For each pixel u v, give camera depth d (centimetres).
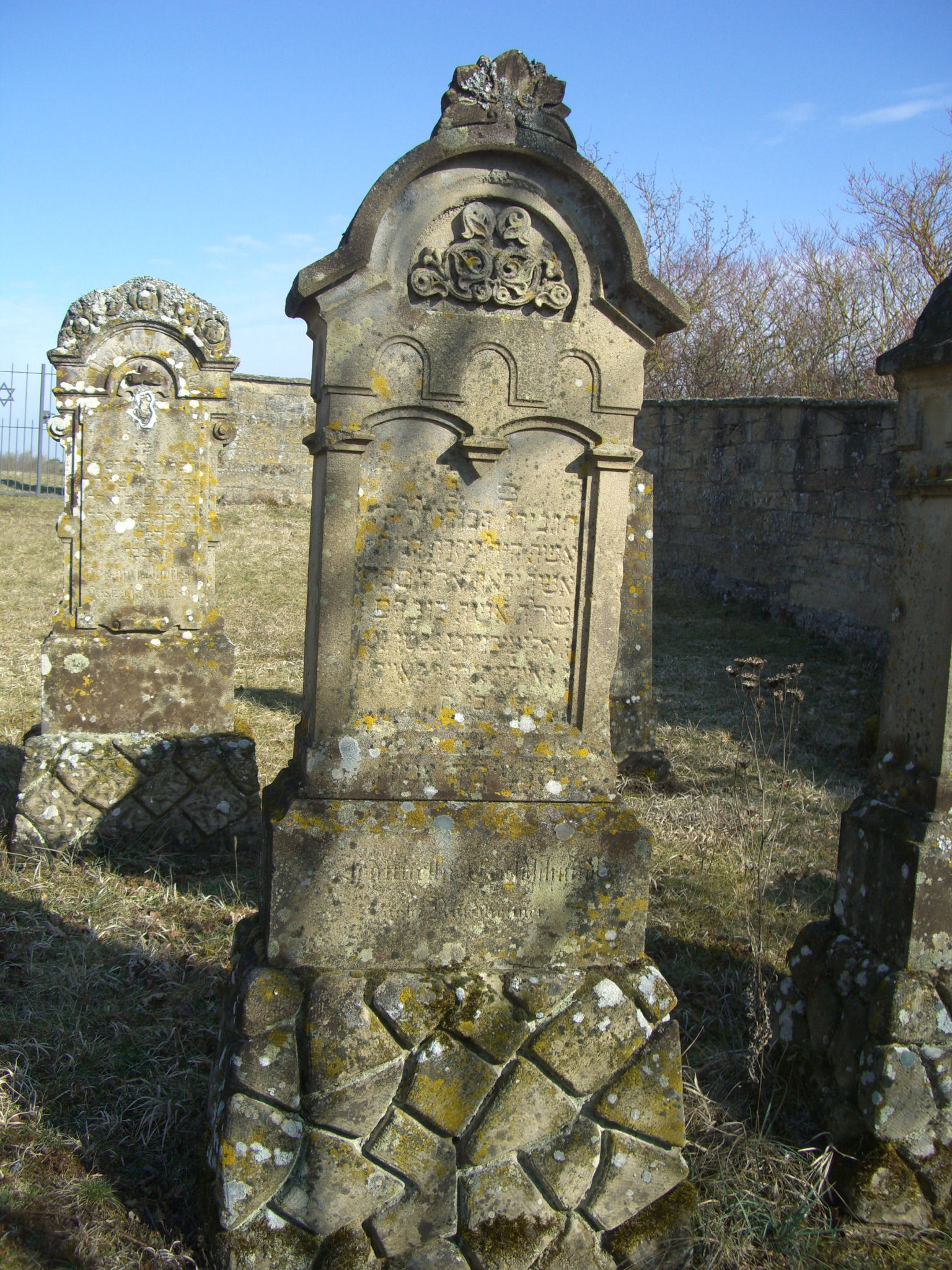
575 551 299
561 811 294
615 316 290
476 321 283
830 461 1109
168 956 429
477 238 281
